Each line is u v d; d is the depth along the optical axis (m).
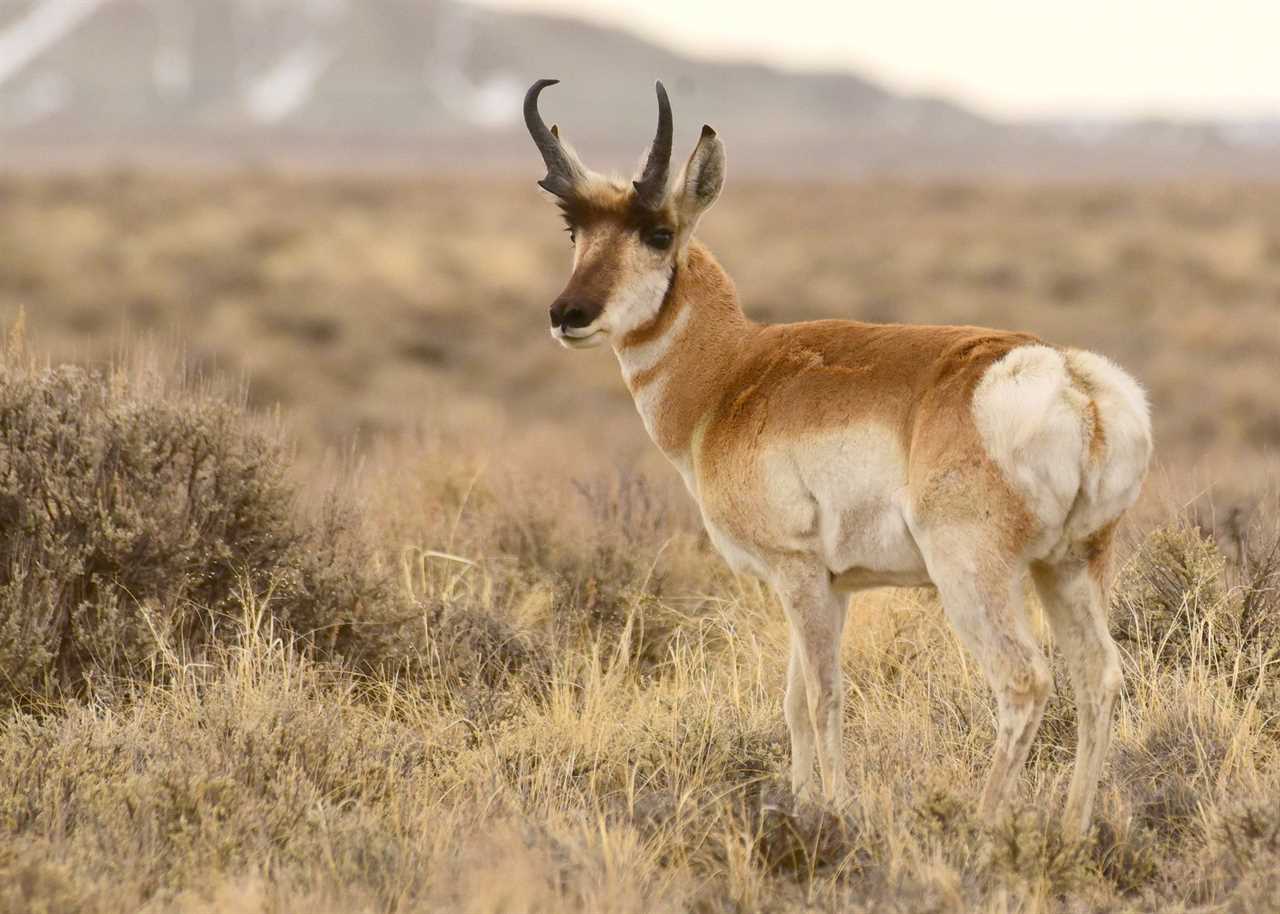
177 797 21.19
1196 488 36.16
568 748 24.89
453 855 20.12
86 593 27.55
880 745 24.86
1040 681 20.91
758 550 23.80
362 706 26.67
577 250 25.64
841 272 136.00
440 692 27.75
